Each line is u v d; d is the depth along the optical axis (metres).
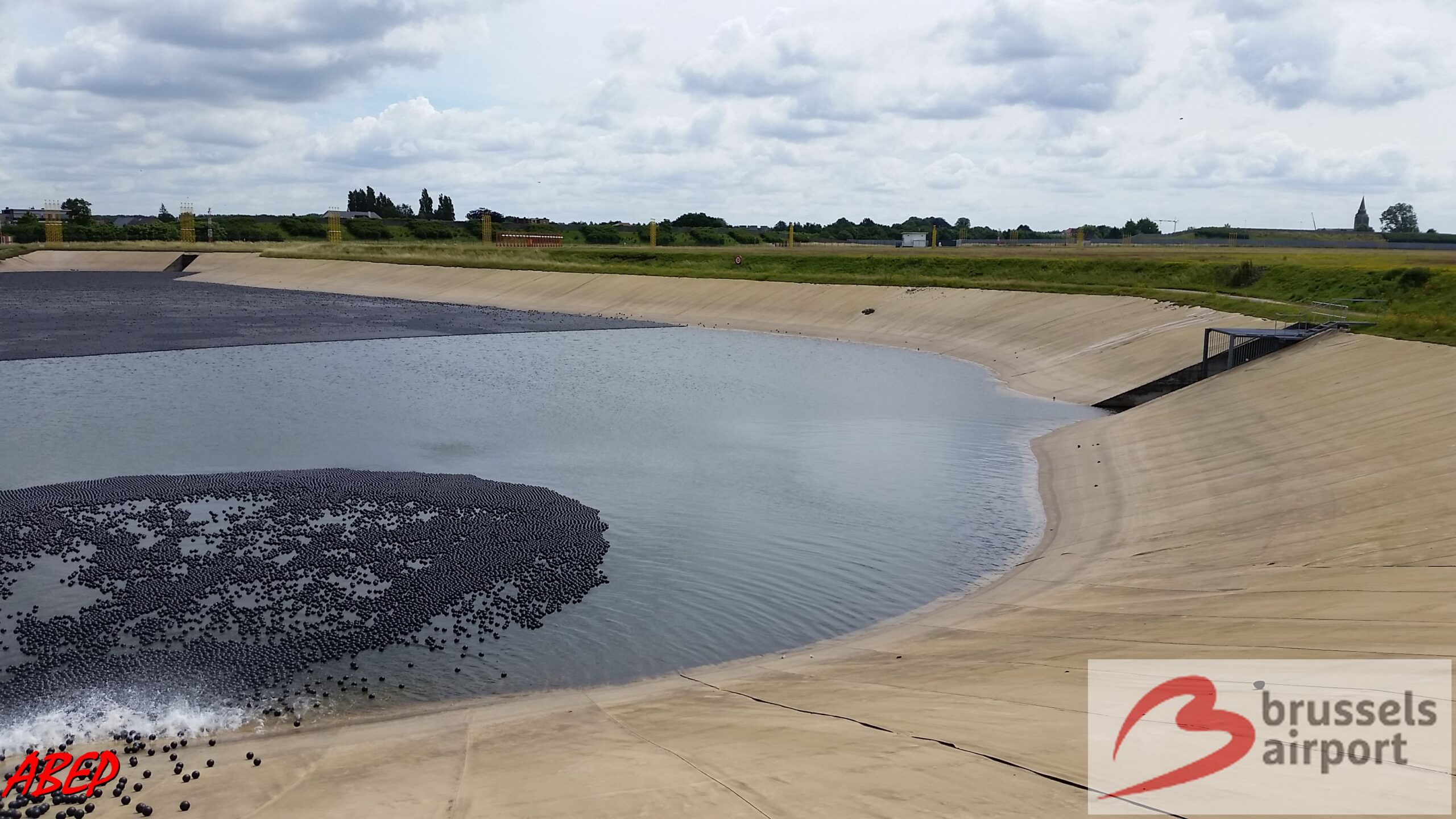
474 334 77.06
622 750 14.17
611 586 23.30
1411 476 24.75
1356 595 18.28
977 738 13.47
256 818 12.36
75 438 37.59
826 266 109.00
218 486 30.39
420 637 20.19
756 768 12.88
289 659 18.97
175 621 20.62
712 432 41.16
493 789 12.76
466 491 30.53
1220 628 17.70
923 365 63.00
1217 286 77.19
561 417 43.91
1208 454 32.06
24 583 22.55
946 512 29.64
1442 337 37.66
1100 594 21.58
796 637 20.70
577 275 108.81
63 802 13.20
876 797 11.65
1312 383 36.31
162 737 15.96
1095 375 53.28
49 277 137.38
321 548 25.12
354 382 52.84
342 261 132.75
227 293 113.69
